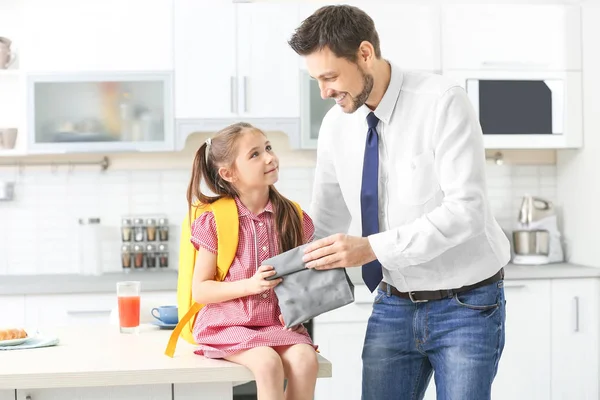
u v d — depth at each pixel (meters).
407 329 2.17
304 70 3.97
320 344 3.75
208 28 3.93
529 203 4.25
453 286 2.08
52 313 3.68
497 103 4.06
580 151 4.16
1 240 4.19
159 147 3.94
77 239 4.21
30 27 3.88
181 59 3.93
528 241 4.16
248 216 1.98
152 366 1.74
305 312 1.83
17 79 4.14
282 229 2.00
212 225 1.95
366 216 2.13
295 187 4.28
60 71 3.89
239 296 1.85
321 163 2.31
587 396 3.91
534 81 4.08
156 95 3.93
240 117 3.95
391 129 2.10
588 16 4.04
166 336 2.16
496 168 4.41
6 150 3.91
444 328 2.10
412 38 4.00
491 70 4.05
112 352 1.92
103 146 3.92
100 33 3.90
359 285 3.76
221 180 2.00
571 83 4.11
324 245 1.85
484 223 1.96
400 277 2.12
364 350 2.27
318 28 1.92
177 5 3.92
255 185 1.97
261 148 1.98
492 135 4.06
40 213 4.20
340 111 2.25
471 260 2.07
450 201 1.95
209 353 1.82
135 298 2.20
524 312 3.88
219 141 1.98
